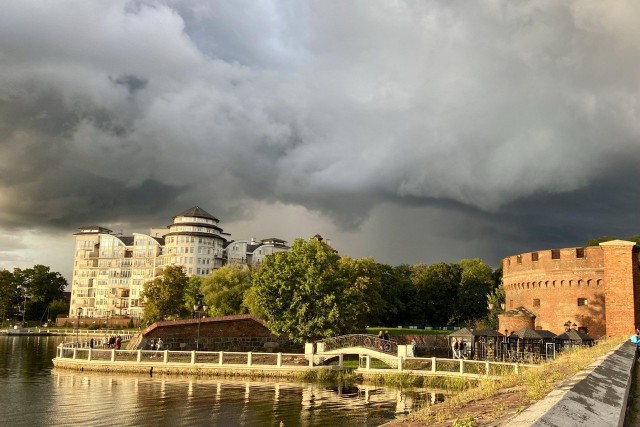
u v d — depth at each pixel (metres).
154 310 119.81
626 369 11.93
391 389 43.81
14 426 29.59
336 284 63.81
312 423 30.23
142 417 32.16
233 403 36.94
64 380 49.09
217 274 113.75
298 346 71.19
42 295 180.88
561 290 66.56
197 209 197.88
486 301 122.25
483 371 44.50
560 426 5.47
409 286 125.38
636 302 61.31
